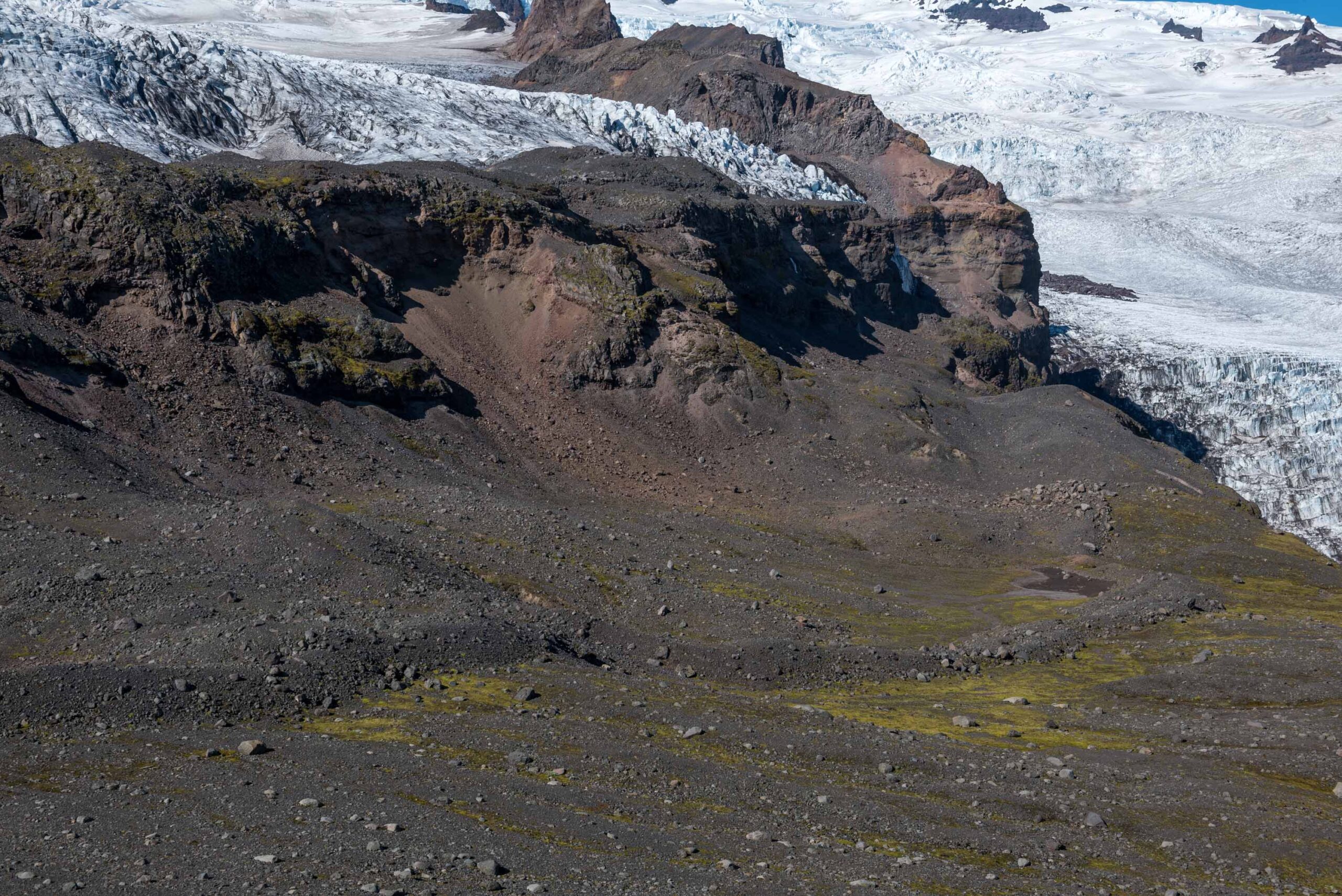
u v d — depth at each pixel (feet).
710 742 172.14
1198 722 213.05
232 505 251.80
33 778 137.18
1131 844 147.95
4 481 242.17
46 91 640.17
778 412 478.59
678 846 130.62
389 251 467.52
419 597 220.64
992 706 226.17
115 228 365.61
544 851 124.47
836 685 236.22
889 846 138.72
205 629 181.78
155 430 317.42
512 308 482.69
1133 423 561.84
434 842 123.44
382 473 343.26
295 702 168.14
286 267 415.85
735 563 327.88
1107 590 351.05
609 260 487.61
